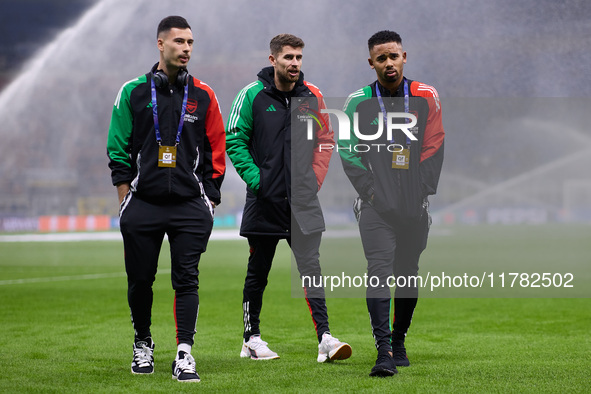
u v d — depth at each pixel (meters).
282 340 6.68
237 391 4.29
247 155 5.59
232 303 9.88
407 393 4.22
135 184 4.84
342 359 5.52
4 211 49.56
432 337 6.83
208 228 4.97
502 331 7.23
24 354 5.80
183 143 4.87
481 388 4.35
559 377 4.71
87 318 8.26
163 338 6.74
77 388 4.41
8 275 14.91
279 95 5.56
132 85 4.83
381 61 5.05
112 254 22.05
